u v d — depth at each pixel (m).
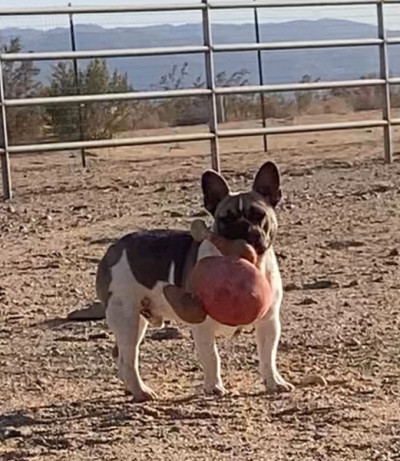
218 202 7.83
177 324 10.13
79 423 7.52
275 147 27.22
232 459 6.58
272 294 7.75
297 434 7.00
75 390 8.51
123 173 21.94
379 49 21.39
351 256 13.14
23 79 25.36
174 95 19.55
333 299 11.05
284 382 8.00
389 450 6.62
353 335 9.64
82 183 20.33
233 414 7.45
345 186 18.23
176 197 17.91
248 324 7.52
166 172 21.66
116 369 9.07
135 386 8.05
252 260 7.52
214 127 19.83
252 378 8.46
